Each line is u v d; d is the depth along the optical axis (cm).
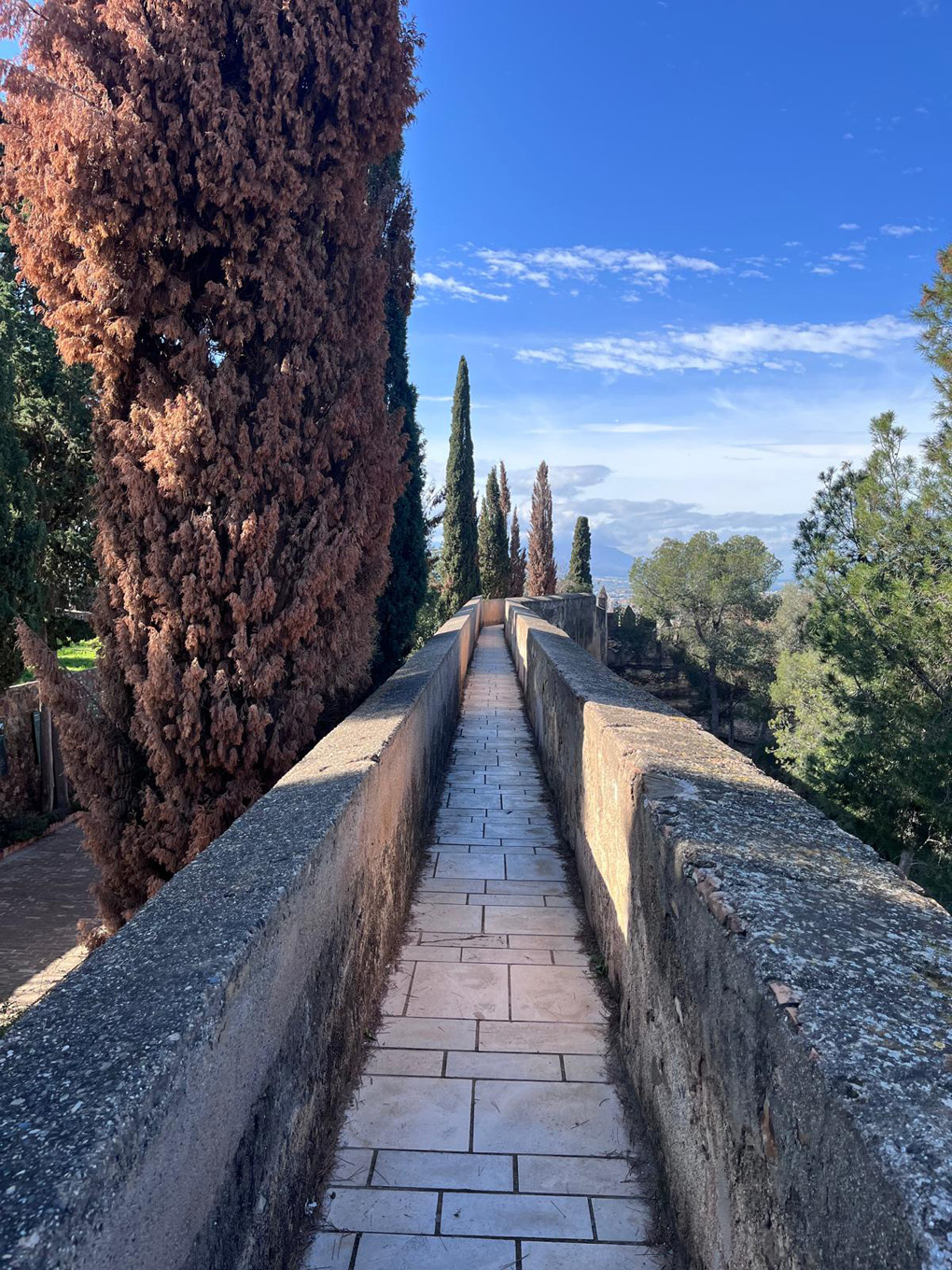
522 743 946
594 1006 372
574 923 464
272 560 514
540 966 412
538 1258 231
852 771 1048
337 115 510
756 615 4666
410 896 495
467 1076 318
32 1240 96
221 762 499
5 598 1140
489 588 3416
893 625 1045
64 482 1420
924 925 178
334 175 523
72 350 479
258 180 468
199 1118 149
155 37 450
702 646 4541
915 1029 136
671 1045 241
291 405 509
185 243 465
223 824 499
